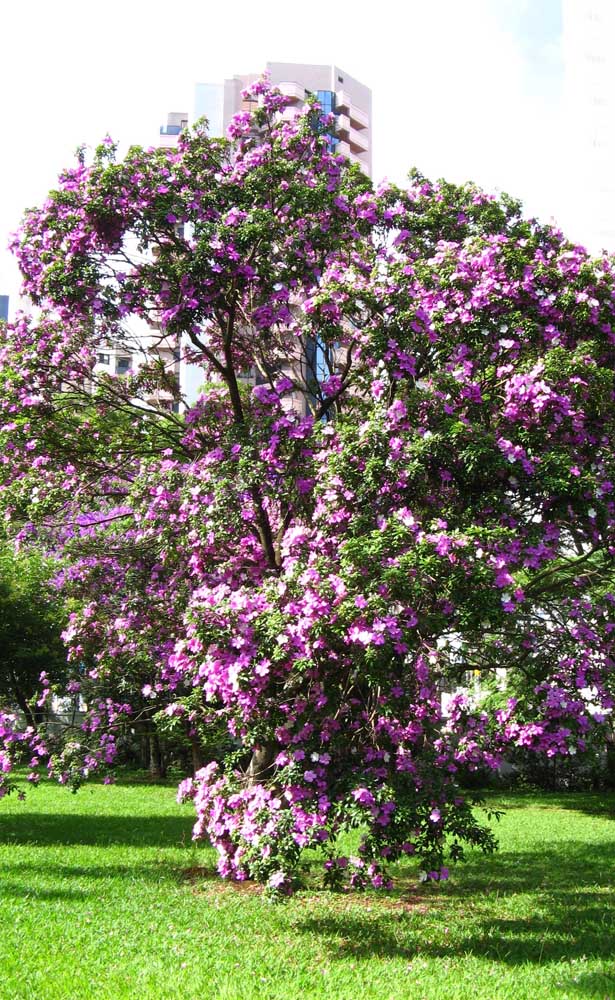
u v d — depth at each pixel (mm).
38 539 9672
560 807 17078
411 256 8805
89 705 9016
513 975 5094
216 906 7027
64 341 8797
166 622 8711
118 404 9109
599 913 6949
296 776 5738
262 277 7609
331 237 7852
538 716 7809
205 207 7855
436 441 5934
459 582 5371
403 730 6531
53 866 8844
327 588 5422
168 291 7582
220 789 6328
